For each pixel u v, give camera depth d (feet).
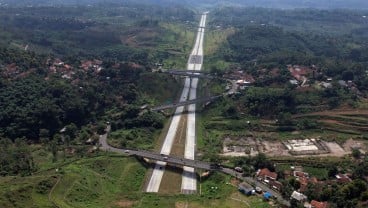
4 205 631.15
